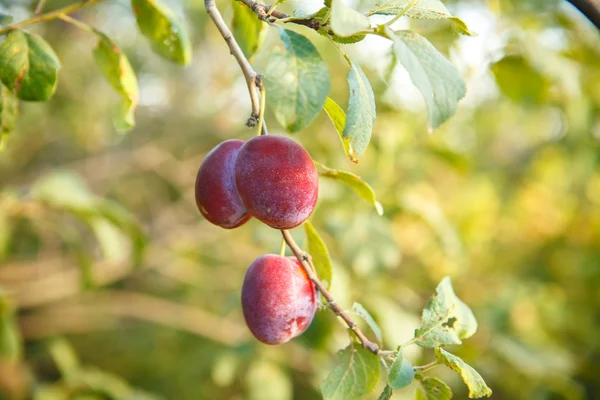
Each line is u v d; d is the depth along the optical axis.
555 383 0.92
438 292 0.43
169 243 1.20
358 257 0.79
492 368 0.94
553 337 1.11
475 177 1.26
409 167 0.90
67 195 0.76
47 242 1.27
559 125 1.27
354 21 0.36
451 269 1.12
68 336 1.54
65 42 1.19
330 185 0.83
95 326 1.40
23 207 0.78
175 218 1.39
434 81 0.36
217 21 0.41
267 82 0.37
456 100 0.37
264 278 0.43
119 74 0.52
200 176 0.42
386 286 0.93
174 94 1.42
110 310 1.26
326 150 0.88
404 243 1.09
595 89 0.92
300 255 0.43
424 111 0.93
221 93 1.27
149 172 1.59
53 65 0.48
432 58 0.37
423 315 0.43
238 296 0.93
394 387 0.39
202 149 1.32
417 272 1.14
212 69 1.30
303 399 1.25
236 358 0.89
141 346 1.42
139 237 0.79
